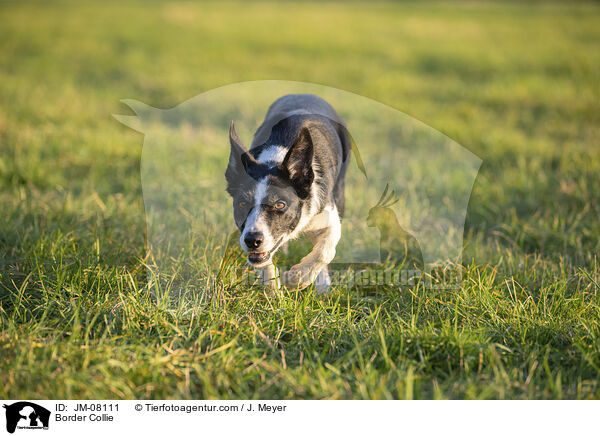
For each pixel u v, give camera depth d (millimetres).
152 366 4184
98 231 6312
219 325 4781
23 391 3924
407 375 4078
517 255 6359
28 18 27156
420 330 4699
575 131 11562
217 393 4008
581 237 6758
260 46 21703
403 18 31203
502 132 11273
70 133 10359
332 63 18688
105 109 12602
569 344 4719
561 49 20828
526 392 4113
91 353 4215
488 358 4414
